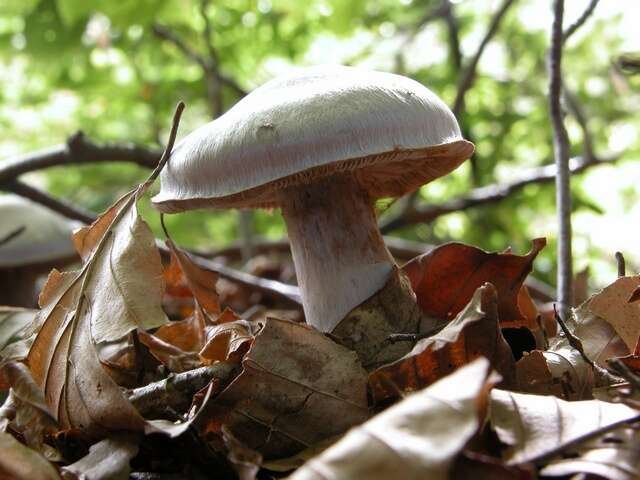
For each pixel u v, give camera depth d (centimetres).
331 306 21
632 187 88
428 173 24
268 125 18
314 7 69
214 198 18
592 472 13
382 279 21
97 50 66
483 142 75
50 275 19
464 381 12
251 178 18
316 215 21
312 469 11
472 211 75
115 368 21
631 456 13
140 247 18
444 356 17
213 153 18
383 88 19
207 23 57
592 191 87
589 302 21
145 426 15
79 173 79
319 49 77
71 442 17
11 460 14
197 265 25
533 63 74
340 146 18
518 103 75
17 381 17
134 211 19
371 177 24
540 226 84
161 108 74
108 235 19
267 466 15
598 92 71
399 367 17
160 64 70
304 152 18
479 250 21
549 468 13
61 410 17
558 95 28
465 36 74
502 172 84
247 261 57
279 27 72
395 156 19
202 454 16
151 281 18
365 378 17
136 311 18
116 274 18
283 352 17
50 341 18
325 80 19
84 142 39
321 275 21
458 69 66
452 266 22
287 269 60
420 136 18
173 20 63
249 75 75
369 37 74
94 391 16
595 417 14
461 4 70
